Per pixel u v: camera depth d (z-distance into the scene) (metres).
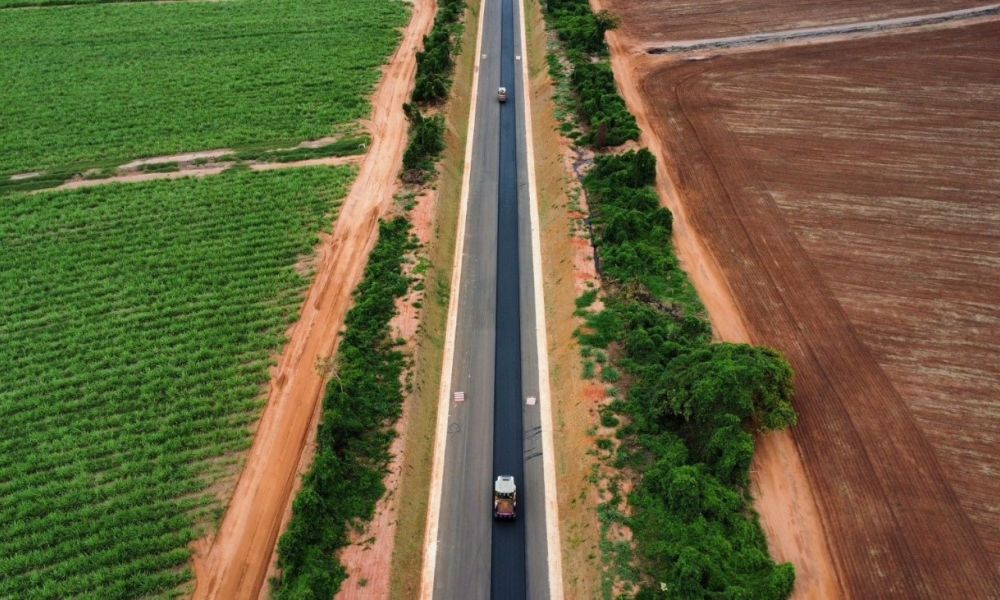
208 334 46.62
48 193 61.97
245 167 65.38
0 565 33.53
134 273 52.47
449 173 63.12
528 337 46.84
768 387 35.66
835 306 44.59
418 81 72.75
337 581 31.91
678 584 29.11
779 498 33.41
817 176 57.97
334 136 69.94
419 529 35.47
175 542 34.31
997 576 29.88
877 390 38.59
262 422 40.53
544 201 59.66
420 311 47.06
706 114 68.50
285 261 53.06
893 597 29.50
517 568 33.75
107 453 39.31
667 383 37.72
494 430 40.56
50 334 47.28
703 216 54.03
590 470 35.97
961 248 48.97
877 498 33.19
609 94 70.00
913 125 64.25
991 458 34.66
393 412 39.94
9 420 41.38
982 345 41.06
